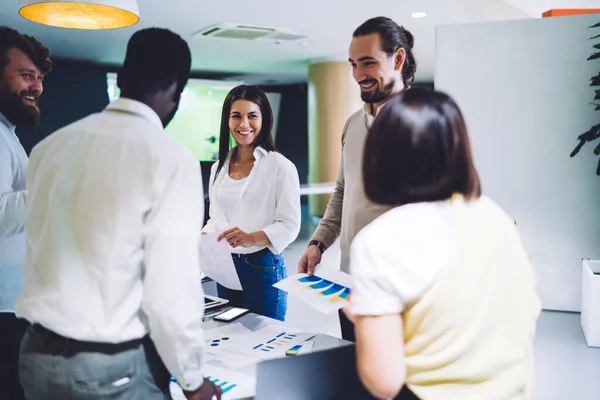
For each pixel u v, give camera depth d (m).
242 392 1.41
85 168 1.23
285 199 2.42
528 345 1.02
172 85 1.34
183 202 1.22
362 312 0.96
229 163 2.54
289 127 15.30
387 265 0.95
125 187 1.20
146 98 1.32
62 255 1.22
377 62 1.91
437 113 1.00
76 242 1.22
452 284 0.95
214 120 14.21
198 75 13.16
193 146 14.16
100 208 1.21
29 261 1.31
